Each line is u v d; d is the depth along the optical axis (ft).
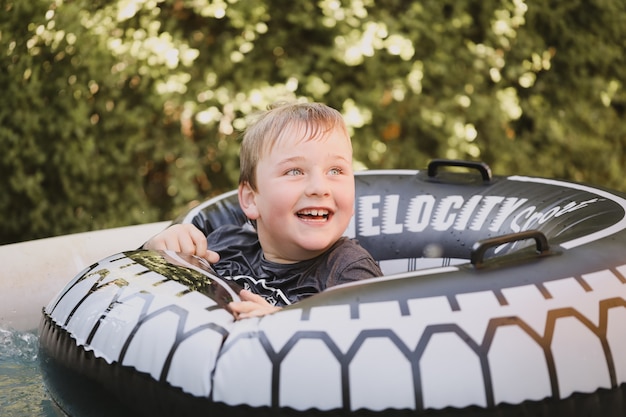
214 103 11.33
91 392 4.97
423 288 4.50
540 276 4.62
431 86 12.09
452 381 4.23
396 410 4.22
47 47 11.10
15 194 11.42
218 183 11.88
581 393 4.40
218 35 11.51
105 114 11.26
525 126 13.00
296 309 4.48
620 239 5.14
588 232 5.29
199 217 7.26
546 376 4.33
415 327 4.32
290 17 11.33
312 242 5.77
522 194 7.09
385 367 4.24
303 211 5.78
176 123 11.50
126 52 11.09
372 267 5.88
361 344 4.28
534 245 5.11
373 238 7.45
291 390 4.28
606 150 13.35
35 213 11.38
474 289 4.48
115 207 11.51
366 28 11.43
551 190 6.94
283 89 11.39
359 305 4.42
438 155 12.14
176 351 4.56
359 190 7.79
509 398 4.26
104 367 4.84
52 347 5.32
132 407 4.75
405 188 7.70
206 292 4.93
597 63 13.08
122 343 4.78
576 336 4.44
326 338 4.32
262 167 5.93
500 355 4.28
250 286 6.04
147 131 11.48
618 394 4.53
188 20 11.48
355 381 4.24
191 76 11.38
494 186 7.38
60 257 7.52
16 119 11.16
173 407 4.55
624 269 4.84
